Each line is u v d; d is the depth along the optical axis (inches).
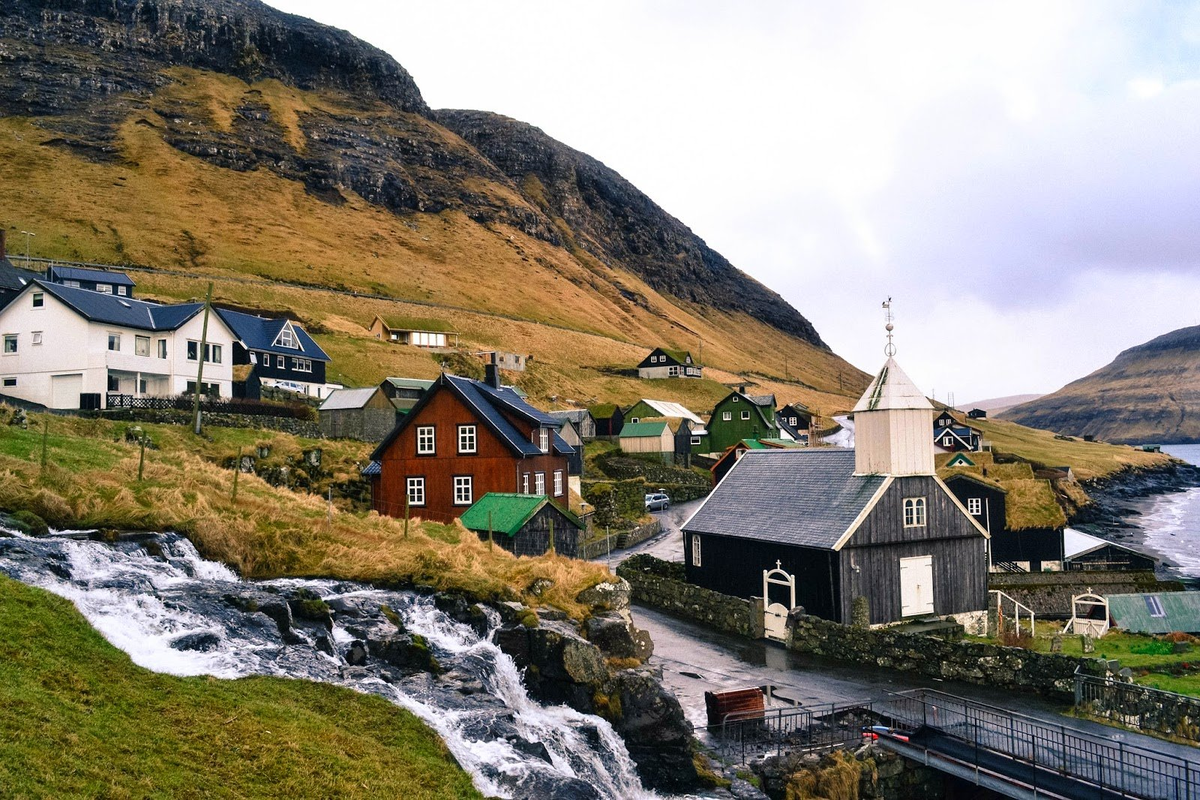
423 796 655.8
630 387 6840.6
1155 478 7209.6
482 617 1055.6
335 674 812.0
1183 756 992.9
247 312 5467.5
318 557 1171.3
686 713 1170.6
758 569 1744.6
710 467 4677.7
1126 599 1708.9
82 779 515.8
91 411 2203.5
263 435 2412.6
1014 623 1743.4
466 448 2139.5
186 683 692.7
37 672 615.2
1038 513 2423.7
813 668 1405.0
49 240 6323.8
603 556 2417.6
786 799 965.2
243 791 580.7
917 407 1656.0
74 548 896.9
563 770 800.3
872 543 1585.9
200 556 1059.3
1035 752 986.1
